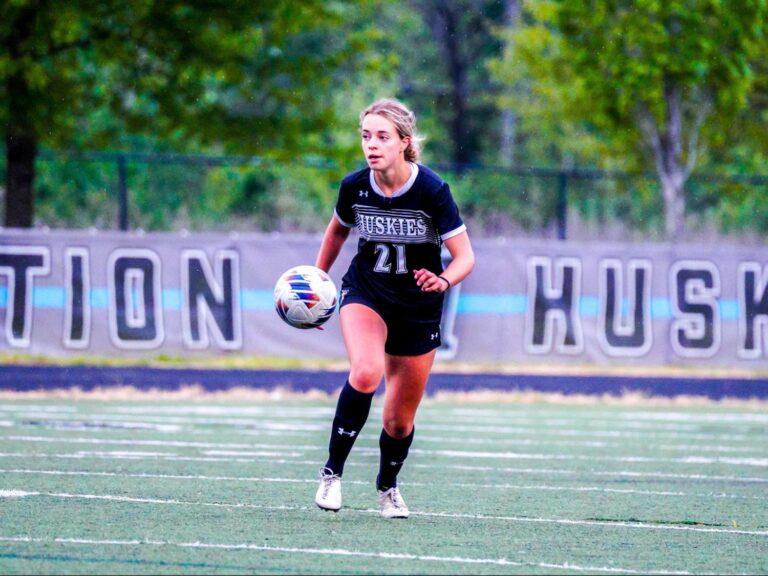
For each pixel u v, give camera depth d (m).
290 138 84.62
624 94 80.75
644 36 79.00
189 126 83.88
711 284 66.75
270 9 81.94
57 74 80.38
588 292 65.81
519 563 21.14
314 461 36.91
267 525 24.55
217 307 63.38
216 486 30.59
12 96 77.88
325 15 85.62
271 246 63.88
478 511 27.59
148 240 62.94
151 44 81.25
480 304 64.81
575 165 131.12
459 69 153.75
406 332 24.66
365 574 19.75
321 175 108.38
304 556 21.22
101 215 99.25
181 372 64.75
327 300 25.22
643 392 64.25
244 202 110.31
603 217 102.12
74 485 30.14
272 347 63.81
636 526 26.02
